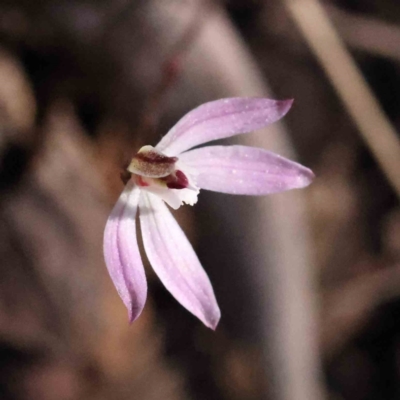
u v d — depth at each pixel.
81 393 0.22
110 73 0.22
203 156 0.18
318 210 0.24
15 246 0.22
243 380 0.22
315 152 0.24
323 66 0.22
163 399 0.22
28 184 0.22
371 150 0.22
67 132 0.23
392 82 0.26
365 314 0.23
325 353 0.23
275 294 0.21
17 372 0.22
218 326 0.22
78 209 0.22
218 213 0.21
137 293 0.17
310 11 0.22
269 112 0.18
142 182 0.18
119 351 0.22
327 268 0.23
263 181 0.18
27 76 0.22
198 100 0.21
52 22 0.22
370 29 0.25
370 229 0.24
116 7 0.22
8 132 0.22
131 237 0.18
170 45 0.21
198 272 0.18
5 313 0.22
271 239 0.21
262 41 0.25
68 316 0.22
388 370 0.23
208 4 0.22
